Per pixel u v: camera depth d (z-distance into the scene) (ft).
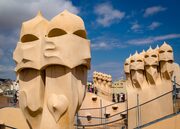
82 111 61.26
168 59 44.04
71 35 24.32
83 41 25.39
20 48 26.48
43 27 26.35
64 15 24.75
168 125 37.01
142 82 46.16
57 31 24.76
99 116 63.10
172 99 43.60
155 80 44.88
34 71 25.94
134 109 45.83
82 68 26.23
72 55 24.16
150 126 37.11
